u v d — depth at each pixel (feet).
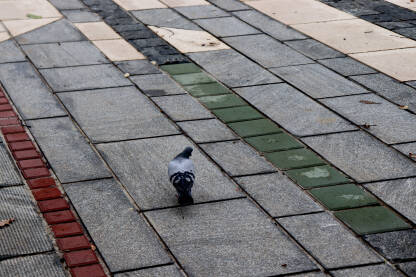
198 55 44.14
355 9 55.31
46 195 26.94
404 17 53.11
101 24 50.42
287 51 45.14
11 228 24.63
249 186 28.04
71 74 40.37
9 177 28.30
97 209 26.08
